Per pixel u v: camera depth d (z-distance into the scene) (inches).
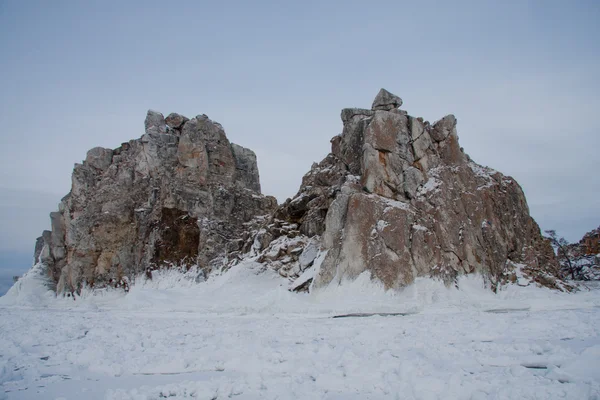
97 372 476.1
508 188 1295.5
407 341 554.6
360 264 1091.3
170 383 425.4
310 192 1408.7
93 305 1272.1
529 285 1128.2
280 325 753.6
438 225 1130.7
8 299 1619.1
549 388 343.3
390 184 1187.9
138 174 1660.9
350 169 1332.4
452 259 1107.9
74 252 1595.7
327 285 1111.0
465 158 1315.2
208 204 1573.6
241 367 478.6
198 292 1312.7
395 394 368.2
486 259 1141.7
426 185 1189.1
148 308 1116.5
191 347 570.6
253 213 1674.5
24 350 597.3
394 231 1093.1
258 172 1823.3
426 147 1239.5
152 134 1660.9
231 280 1288.1
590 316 714.2
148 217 1577.3
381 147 1206.3
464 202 1193.4
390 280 1050.7
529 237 1275.8
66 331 729.0
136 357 525.0
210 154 1651.1
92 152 1812.3
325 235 1173.1
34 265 1909.4
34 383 442.0
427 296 1007.6
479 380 378.9
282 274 1284.4
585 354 420.5
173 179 1588.3
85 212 1646.2
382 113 1238.3
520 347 492.1
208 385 404.2
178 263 1493.6
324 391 386.6
